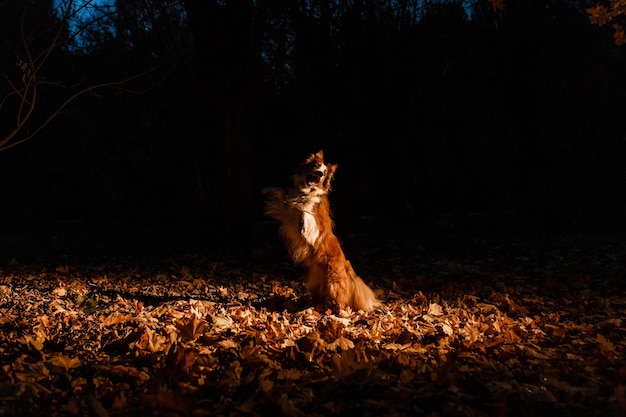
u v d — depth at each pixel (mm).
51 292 8727
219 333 6230
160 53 16203
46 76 19828
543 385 4902
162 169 21703
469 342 6258
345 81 15398
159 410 4023
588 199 19844
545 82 20203
